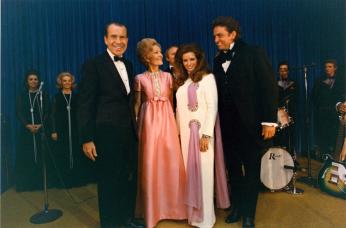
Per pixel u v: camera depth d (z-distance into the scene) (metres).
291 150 3.89
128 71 2.47
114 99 2.33
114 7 4.12
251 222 2.43
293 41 4.75
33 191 3.71
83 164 3.83
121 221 2.52
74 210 3.07
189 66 2.46
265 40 4.68
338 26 4.77
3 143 3.83
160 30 4.31
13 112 3.89
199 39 4.44
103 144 2.34
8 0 3.80
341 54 4.75
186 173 2.48
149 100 2.54
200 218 2.42
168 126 2.53
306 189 3.40
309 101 4.76
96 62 2.35
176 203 2.54
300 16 4.73
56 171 3.77
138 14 4.23
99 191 2.41
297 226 2.52
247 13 4.61
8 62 3.85
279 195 3.24
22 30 3.88
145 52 2.53
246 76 2.32
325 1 4.74
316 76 4.83
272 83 2.27
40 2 3.90
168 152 2.51
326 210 2.83
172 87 2.62
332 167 3.23
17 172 3.69
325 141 4.21
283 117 3.24
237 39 2.42
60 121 3.72
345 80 3.89
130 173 2.56
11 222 2.82
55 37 3.98
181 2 4.37
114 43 2.34
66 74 3.71
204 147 2.39
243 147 2.41
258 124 2.37
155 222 2.49
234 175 2.59
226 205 2.60
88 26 4.07
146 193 2.46
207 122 2.38
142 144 2.54
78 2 4.02
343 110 3.31
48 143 3.71
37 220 2.81
